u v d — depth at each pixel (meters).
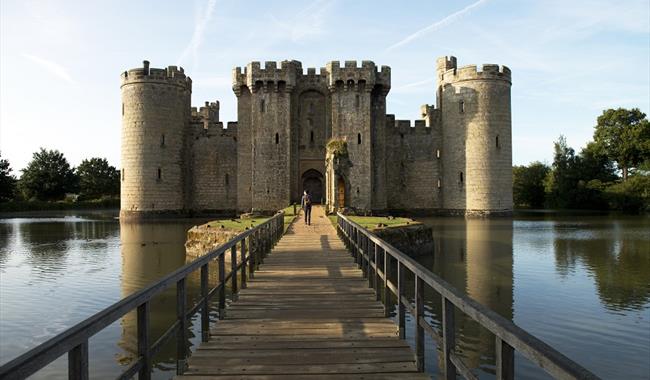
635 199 64.81
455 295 4.80
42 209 83.38
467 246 31.25
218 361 7.11
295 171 53.31
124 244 33.03
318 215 38.25
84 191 102.38
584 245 31.30
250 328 8.73
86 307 16.55
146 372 5.30
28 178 93.19
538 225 45.66
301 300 10.78
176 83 53.94
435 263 25.19
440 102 57.47
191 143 56.94
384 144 54.62
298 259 16.52
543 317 15.06
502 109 53.12
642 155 69.19
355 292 11.55
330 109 53.38
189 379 6.43
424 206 57.06
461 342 12.89
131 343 12.87
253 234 15.06
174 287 19.92
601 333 13.46
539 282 20.20
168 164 53.25
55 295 18.28
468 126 53.44
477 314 4.16
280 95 52.00
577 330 13.74
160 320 15.02
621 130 70.81
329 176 41.25
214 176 56.69
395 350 7.55
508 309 16.05
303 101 54.03
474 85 53.09
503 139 53.09
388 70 54.12
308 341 8.00
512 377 3.75
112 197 101.75
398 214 57.09
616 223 48.09
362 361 7.09
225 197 56.50
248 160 54.16
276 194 51.56
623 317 14.97
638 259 25.81
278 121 51.84
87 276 21.97
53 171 94.31
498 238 35.16
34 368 3.10
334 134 52.00
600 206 71.38
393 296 18.17
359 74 51.84
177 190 54.09
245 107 54.50
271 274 13.86
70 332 3.64
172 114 53.66
